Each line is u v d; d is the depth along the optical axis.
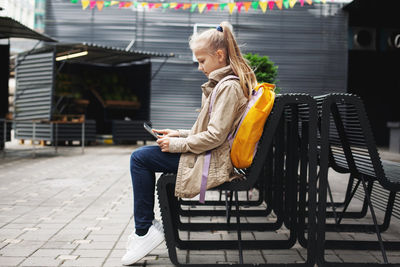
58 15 13.38
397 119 15.91
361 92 16.05
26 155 9.43
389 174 2.75
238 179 2.40
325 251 2.76
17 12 12.52
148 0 13.20
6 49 10.23
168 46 13.42
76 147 12.09
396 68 15.82
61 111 12.13
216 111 2.26
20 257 2.52
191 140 2.25
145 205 2.41
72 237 2.97
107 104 13.42
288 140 2.97
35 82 10.27
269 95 2.31
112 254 2.60
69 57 11.44
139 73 13.99
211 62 2.44
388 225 3.27
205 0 13.21
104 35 13.41
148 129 2.35
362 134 2.51
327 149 2.36
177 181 2.27
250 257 2.62
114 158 9.02
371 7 12.76
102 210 3.88
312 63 13.46
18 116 10.55
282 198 3.28
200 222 3.51
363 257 2.63
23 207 3.97
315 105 2.34
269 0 7.11
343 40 13.42
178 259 2.55
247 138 2.27
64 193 4.76
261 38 13.38
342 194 5.06
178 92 13.54
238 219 2.54
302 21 13.37
